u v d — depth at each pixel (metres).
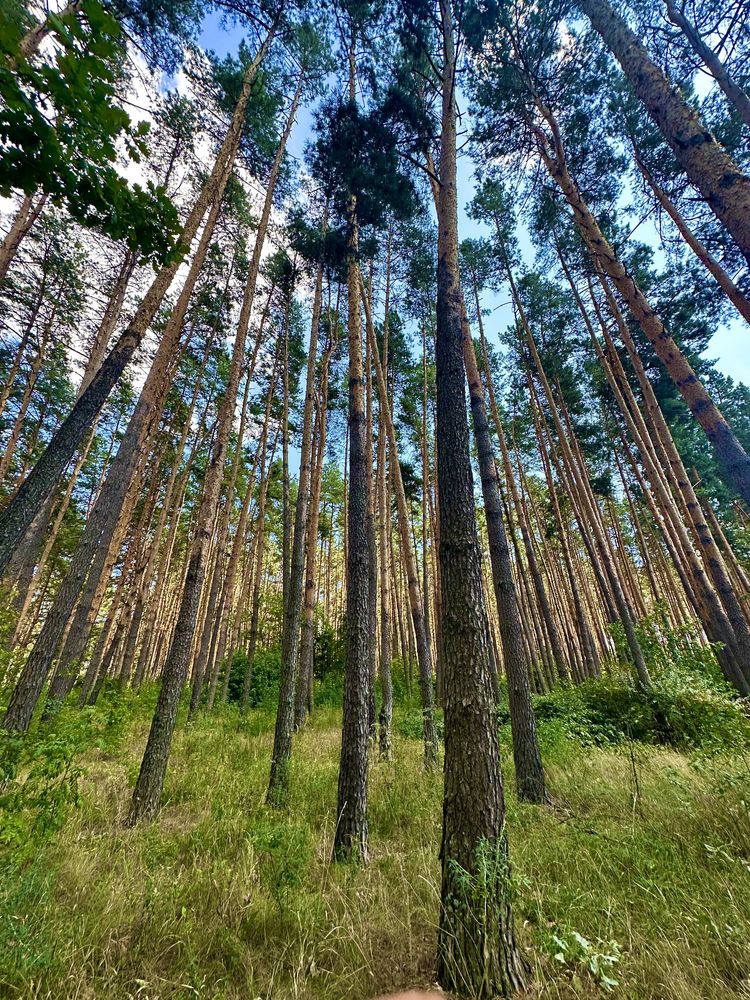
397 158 6.92
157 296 6.13
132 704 10.61
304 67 11.23
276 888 3.44
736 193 3.83
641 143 9.30
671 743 7.86
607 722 9.00
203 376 17.38
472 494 3.79
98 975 2.62
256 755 7.94
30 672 6.16
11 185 2.47
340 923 3.08
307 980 2.61
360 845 4.23
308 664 12.52
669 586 18.92
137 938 2.93
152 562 15.59
